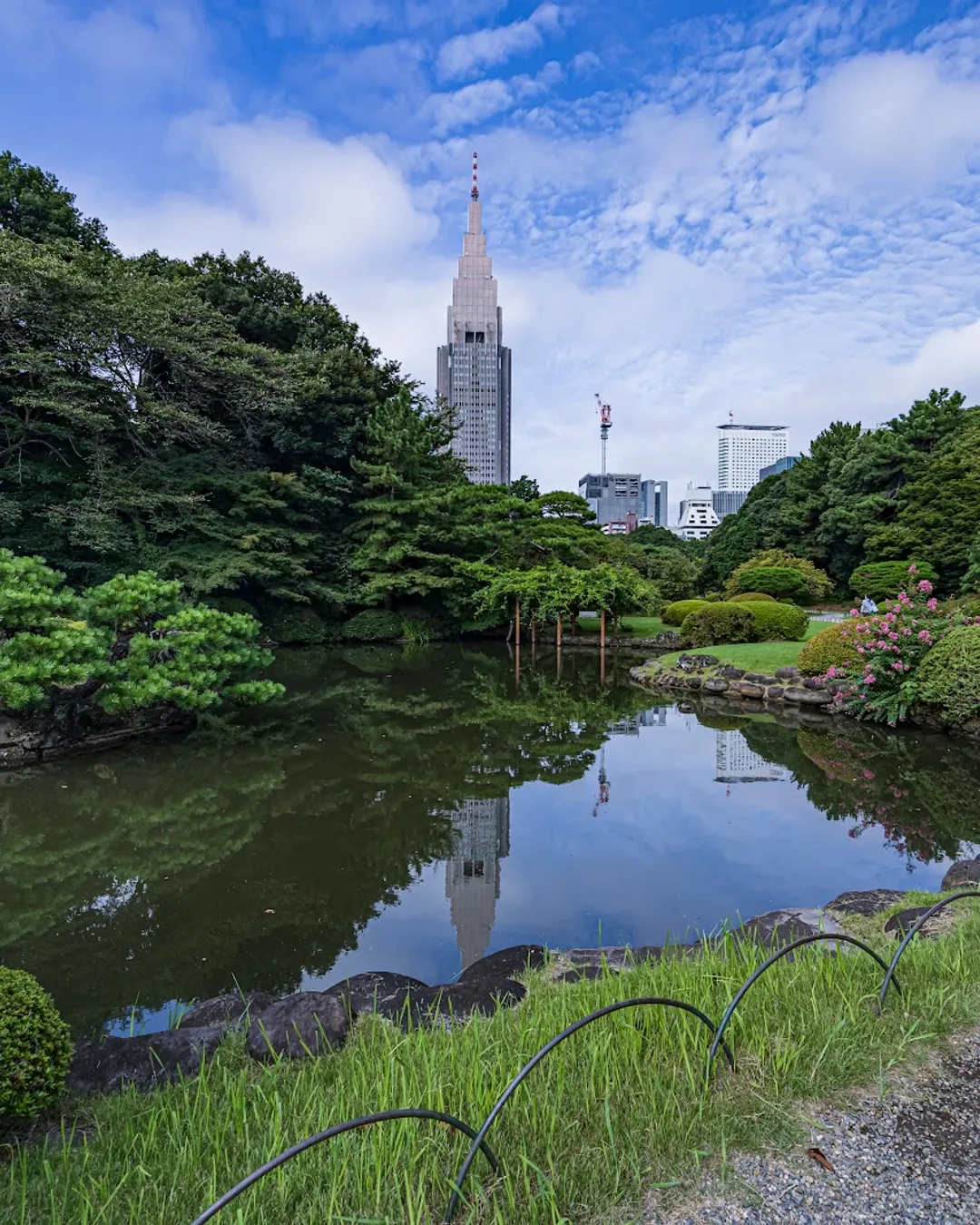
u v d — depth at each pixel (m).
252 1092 2.12
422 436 21.91
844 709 9.58
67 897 4.50
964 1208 1.61
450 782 6.92
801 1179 1.69
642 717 10.14
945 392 27.78
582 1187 1.65
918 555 24.34
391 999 2.90
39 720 7.39
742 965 2.75
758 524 35.56
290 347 21.77
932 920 3.35
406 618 21.02
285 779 6.95
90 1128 2.05
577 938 3.88
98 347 14.45
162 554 16.31
